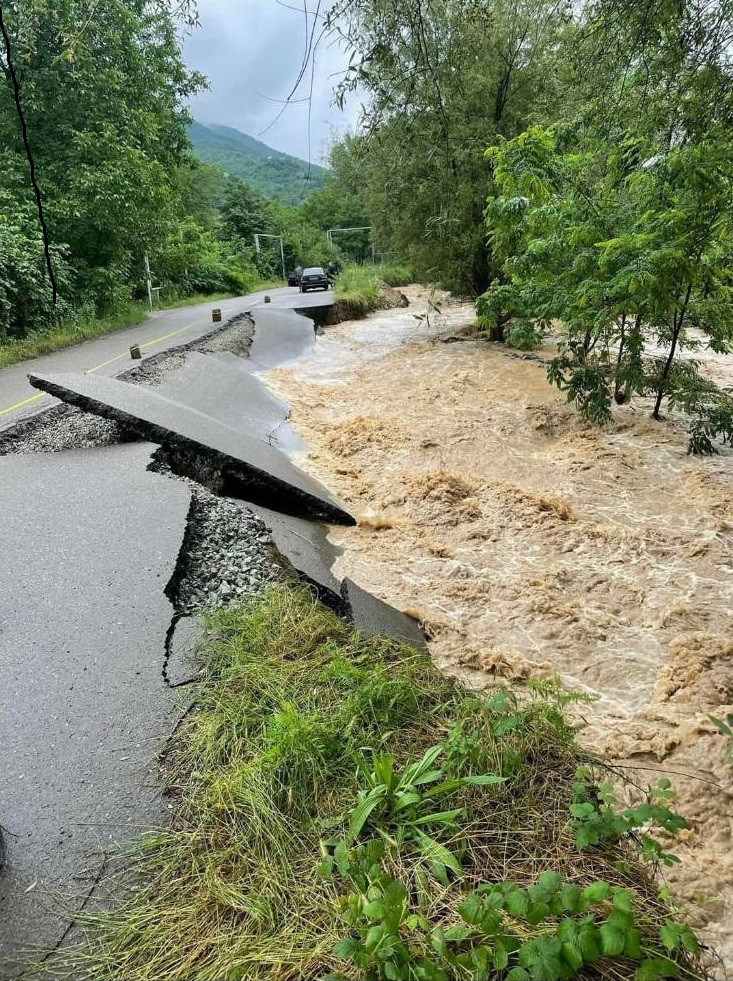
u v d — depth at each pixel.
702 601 5.27
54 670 3.26
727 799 3.27
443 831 2.33
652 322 8.71
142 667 3.29
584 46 4.70
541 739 2.86
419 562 6.00
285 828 2.35
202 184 40.09
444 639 4.79
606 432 9.02
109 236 16.47
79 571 4.17
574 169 8.89
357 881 2.05
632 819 2.29
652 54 4.42
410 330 18.53
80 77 14.73
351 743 2.66
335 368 14.27
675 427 9.04
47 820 2.45
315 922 2.01
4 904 2.14
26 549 4.46
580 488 7.45
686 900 2.67
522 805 2.48
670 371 9.58
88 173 15.25
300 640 3.53
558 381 9.49
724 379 12.01
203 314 19.44
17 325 12.98
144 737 2.85
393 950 1.71
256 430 9.41
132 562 4.27
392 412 10.68
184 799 2.54
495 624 5.02
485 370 13.07
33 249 13.49
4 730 2.88
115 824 2.44
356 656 3.45
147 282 20.75
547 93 12.53
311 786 2.51
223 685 3.12
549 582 5.57
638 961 1.85
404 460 8.63
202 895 2.15
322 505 6.64
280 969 1.87
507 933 1.88
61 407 7.92
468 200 13.37
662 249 7.38
